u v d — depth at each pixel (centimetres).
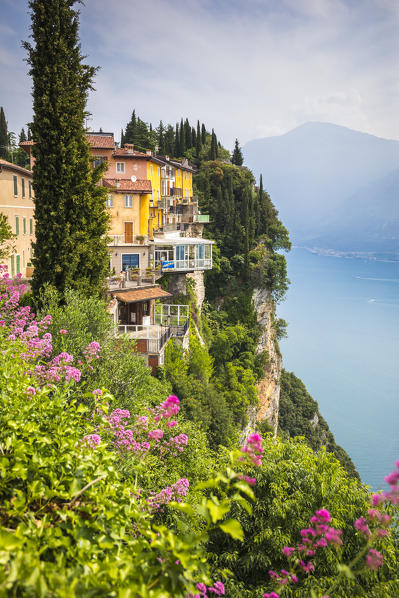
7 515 475
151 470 1293
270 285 8494
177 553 375
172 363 3472
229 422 3700
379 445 14850
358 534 1152
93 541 464
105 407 726
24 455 518
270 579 1177
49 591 312
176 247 5372
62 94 2445
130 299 3372
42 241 2480
